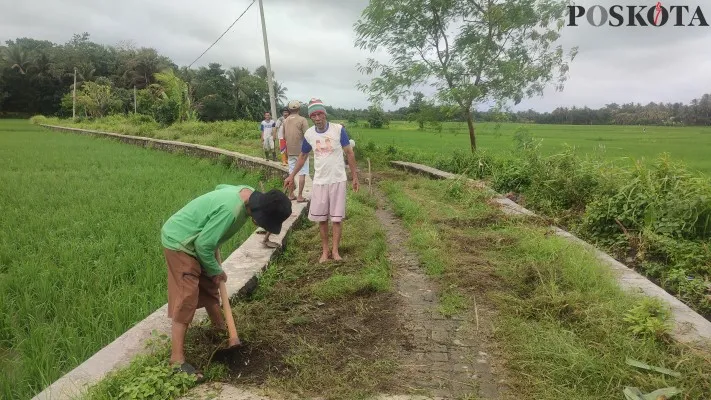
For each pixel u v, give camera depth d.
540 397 3.08
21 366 3.61
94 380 3.16
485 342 3.86
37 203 8.98
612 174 8.37
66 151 20.45
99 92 54.84
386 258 5.75
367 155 17.95
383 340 3.88
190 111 36.53
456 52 14.33
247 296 4.76
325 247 5.83
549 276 4.86
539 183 9.48
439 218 7.79
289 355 3.64
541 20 13.46
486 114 14.88
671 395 2.97
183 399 3.09
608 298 4.28
